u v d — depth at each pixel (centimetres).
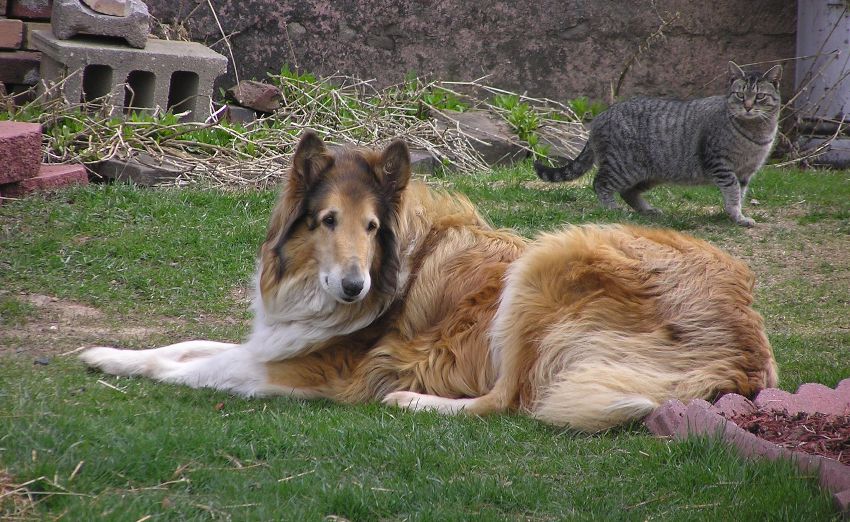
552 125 1728
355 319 675
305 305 670
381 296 676
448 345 675
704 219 1294
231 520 459
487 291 680
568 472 552
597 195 1330
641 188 1345
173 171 1253
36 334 782
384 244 671
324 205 645
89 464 493
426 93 1719
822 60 1783
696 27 1888
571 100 1877
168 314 881
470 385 674
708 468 535
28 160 1109
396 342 684
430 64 1800
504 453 579
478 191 1326
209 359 699
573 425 616
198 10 1641
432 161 1458
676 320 644
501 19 1811
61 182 1155
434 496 508
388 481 525
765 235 1226
